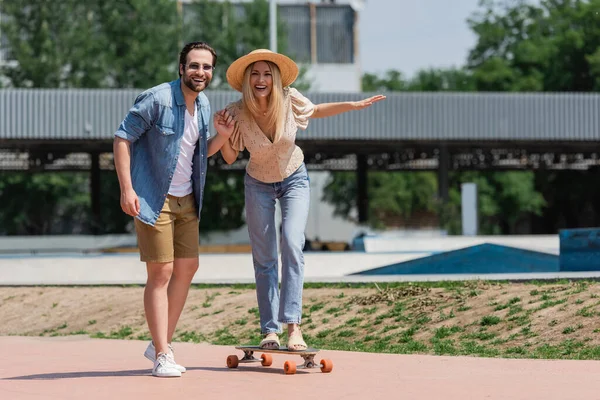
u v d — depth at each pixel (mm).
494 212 82625
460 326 15289
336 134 41750
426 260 27516
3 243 45594
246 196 9570
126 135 8586
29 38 82875
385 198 80125
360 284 20141
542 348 13398
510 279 18422
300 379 8422
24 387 7926
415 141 46250
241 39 84750
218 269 35375
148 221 8609
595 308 14555
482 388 7805
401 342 15078
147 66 84000
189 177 8914
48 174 76562
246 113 9297
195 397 7234
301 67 86625
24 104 40062
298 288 9289
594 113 43000
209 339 17078
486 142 47562
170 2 86375
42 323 20812
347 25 98000
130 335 18156
